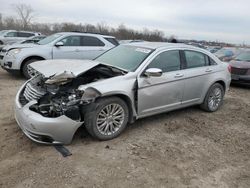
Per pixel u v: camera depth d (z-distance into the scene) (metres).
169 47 5.39
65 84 4.33
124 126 4.66
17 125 4.89
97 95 4.14
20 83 8.53
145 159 4.04
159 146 4.47
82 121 4.27
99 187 3.33
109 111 4.42
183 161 4.08
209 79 6.03
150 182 3.51
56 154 3.97
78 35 10.07
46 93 4.27
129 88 4.53
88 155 4.01
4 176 3.43
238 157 4.36
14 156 3.88
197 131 5.24
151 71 4.61
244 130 5.52
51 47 9.45
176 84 5.29
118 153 4.13
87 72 4.72
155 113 5.14
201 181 3.63
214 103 6.41
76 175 3.52
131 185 3.41
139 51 5.28
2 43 19.70
